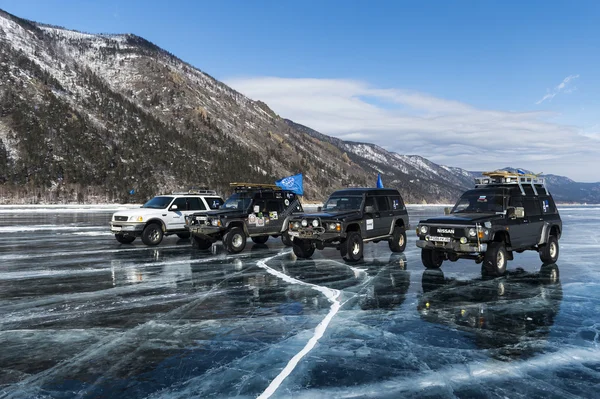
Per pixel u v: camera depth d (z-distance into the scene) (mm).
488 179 10281
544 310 6305
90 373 4109
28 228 22953
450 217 8945
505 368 4176
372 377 3967
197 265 10664
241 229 13211
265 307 6559
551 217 10516
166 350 4719
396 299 7027
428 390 3697
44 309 6496
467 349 4695
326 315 6078
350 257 10906
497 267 8664
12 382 3914
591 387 3762
